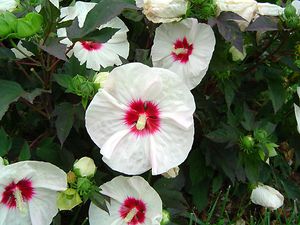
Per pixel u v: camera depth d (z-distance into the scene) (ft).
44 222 1.78
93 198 1.74
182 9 1.90
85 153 2.11
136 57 2.02
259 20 2.03
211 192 2.51
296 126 2.46
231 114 2.17
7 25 1.65
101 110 1.71
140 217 1.91
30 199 1.75
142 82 1.72
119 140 1.72
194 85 2.00
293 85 2.54
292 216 2.35
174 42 2.02
